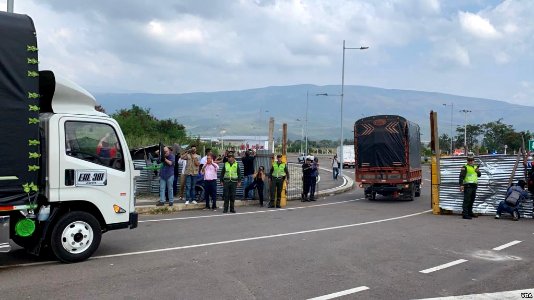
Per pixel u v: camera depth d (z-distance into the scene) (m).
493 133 89.31
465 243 10.27
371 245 9.94
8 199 7.25
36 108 7.50
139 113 44.56
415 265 8.14
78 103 8.30
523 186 14.66
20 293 6.35
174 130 43.78
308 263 8.21
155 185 19.20
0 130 7.19
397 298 6.28
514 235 11.40
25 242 8.17
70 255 8.07
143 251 9.15
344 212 16.42
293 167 28.83
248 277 7.25
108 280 7.02
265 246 9.72
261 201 18.41
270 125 19.98
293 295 6.35
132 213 8.86
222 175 15.95
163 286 6.71
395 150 21.36
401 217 14.98
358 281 7.09
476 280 7.22
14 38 7.37
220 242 10.14
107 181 8.48
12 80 7.31
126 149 8.80
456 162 15.73
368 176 21.73
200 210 16.36
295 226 12.66
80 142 8.20
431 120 16.14
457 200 15.56
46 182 7.79
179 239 10.49
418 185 24.27
